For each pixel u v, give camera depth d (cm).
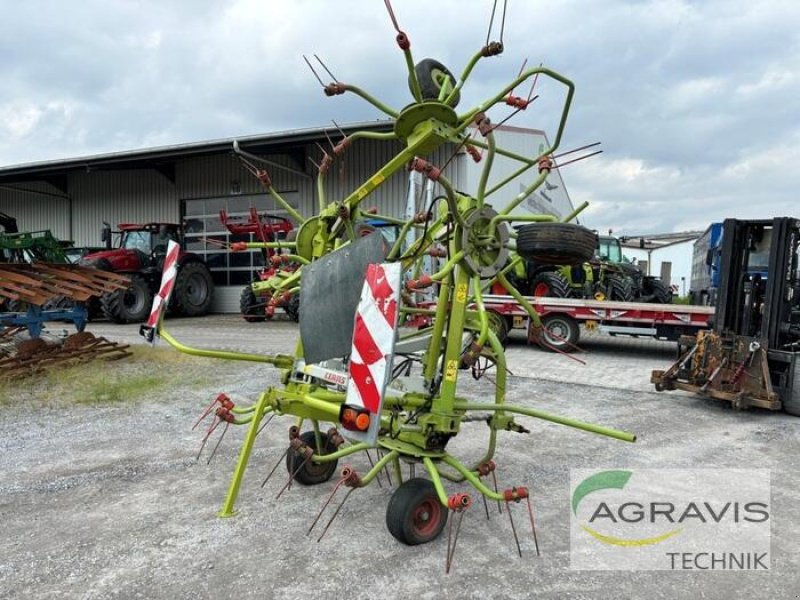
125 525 333
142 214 1950
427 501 315
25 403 609
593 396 678
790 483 411
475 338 394
